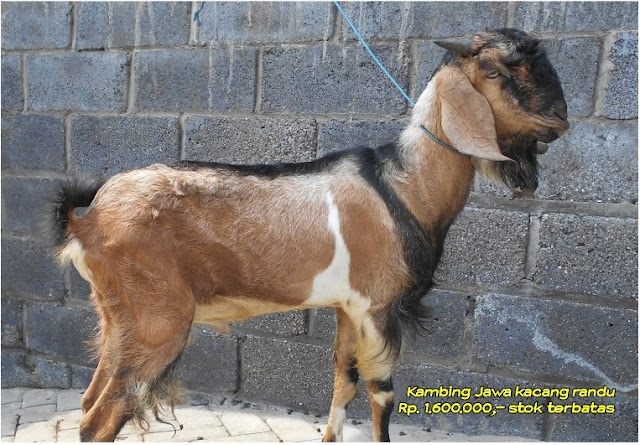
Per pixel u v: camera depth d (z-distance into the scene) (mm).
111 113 4641
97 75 4641
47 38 4754
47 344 5016
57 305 4938
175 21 4387
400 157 3049
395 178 3016
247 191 2938
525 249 3732
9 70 4906
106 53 4594
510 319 3809
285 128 4164
